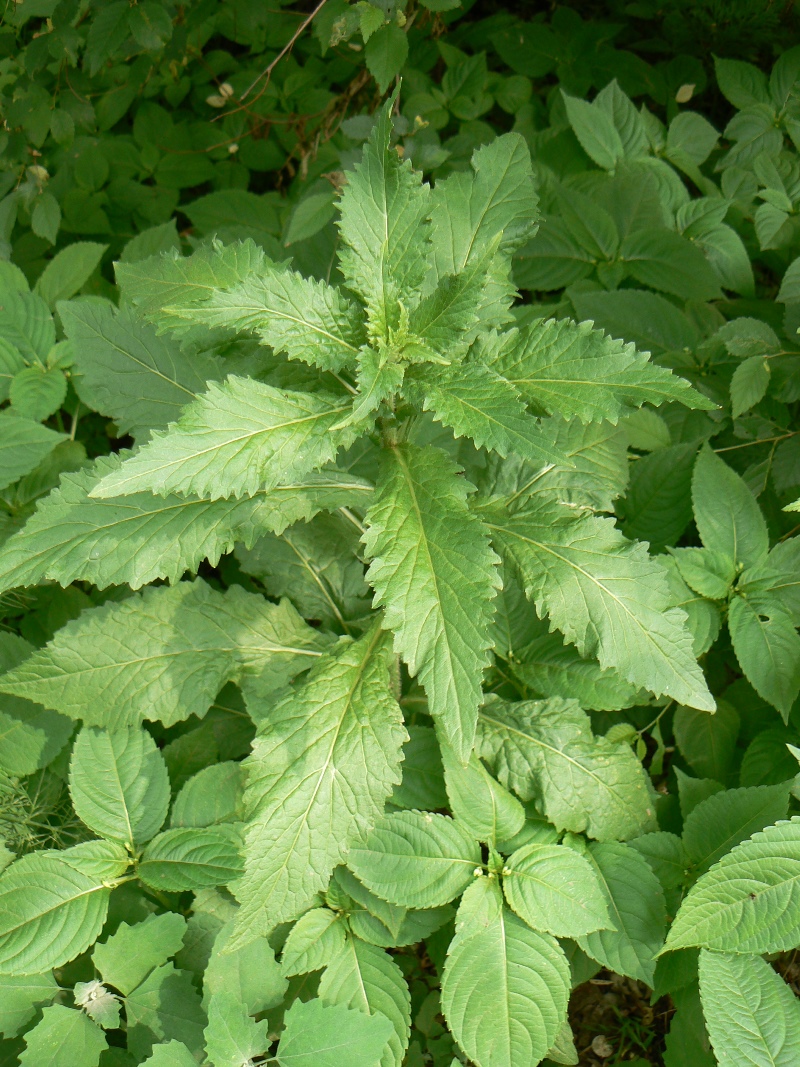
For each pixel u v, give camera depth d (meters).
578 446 1.00
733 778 1.03
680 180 1.30
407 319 0.83
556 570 0.87
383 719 0.84
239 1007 0.84
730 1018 0.84
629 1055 1.00
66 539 0.85
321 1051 0.84
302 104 1.38
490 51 1.47
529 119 1.37
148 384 1.01
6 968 0.87
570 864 0.90
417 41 1.38
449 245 0.91
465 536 0.79
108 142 1.38
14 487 1.09
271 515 0.87
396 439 0.86
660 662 0.86
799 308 1.15
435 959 0.97
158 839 0.92
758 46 1.40
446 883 0.90
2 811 0.97
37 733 0.98
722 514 1.02
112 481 0.75
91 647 0.94
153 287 0.90
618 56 1.39
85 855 0.91
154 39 1.16
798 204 1.25
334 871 0.93
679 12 1.38
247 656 0.96
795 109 1.31
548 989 0.88
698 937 0.86
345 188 0.84
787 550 1.02
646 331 1.16
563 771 0.93
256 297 0.82
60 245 1.37
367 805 0.83
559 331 0.82
